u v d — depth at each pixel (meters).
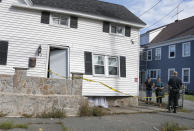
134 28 12.73
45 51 10.27
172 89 10.08
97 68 11.39
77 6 11.60
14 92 7.22
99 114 7.97
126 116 8.34
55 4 10.71
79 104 7.75
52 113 7.10
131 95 12.02
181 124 7.21
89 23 11.38
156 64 27.28
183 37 22.44
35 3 10.01
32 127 5.62
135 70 12.39
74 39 10.91
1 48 9.52
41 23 10.32
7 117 6.57
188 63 21.84
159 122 7.38
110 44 11.81
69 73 10.55
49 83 7.66
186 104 13.65
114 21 11.79
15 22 9.88
